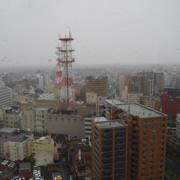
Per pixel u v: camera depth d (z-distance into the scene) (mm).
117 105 78438
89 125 107000
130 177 65000
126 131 60000
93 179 67125
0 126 119875
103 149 59250
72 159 87125
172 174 68062
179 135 112000
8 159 91688
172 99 159750
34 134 114125
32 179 75375
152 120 60719
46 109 118000
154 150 62688
